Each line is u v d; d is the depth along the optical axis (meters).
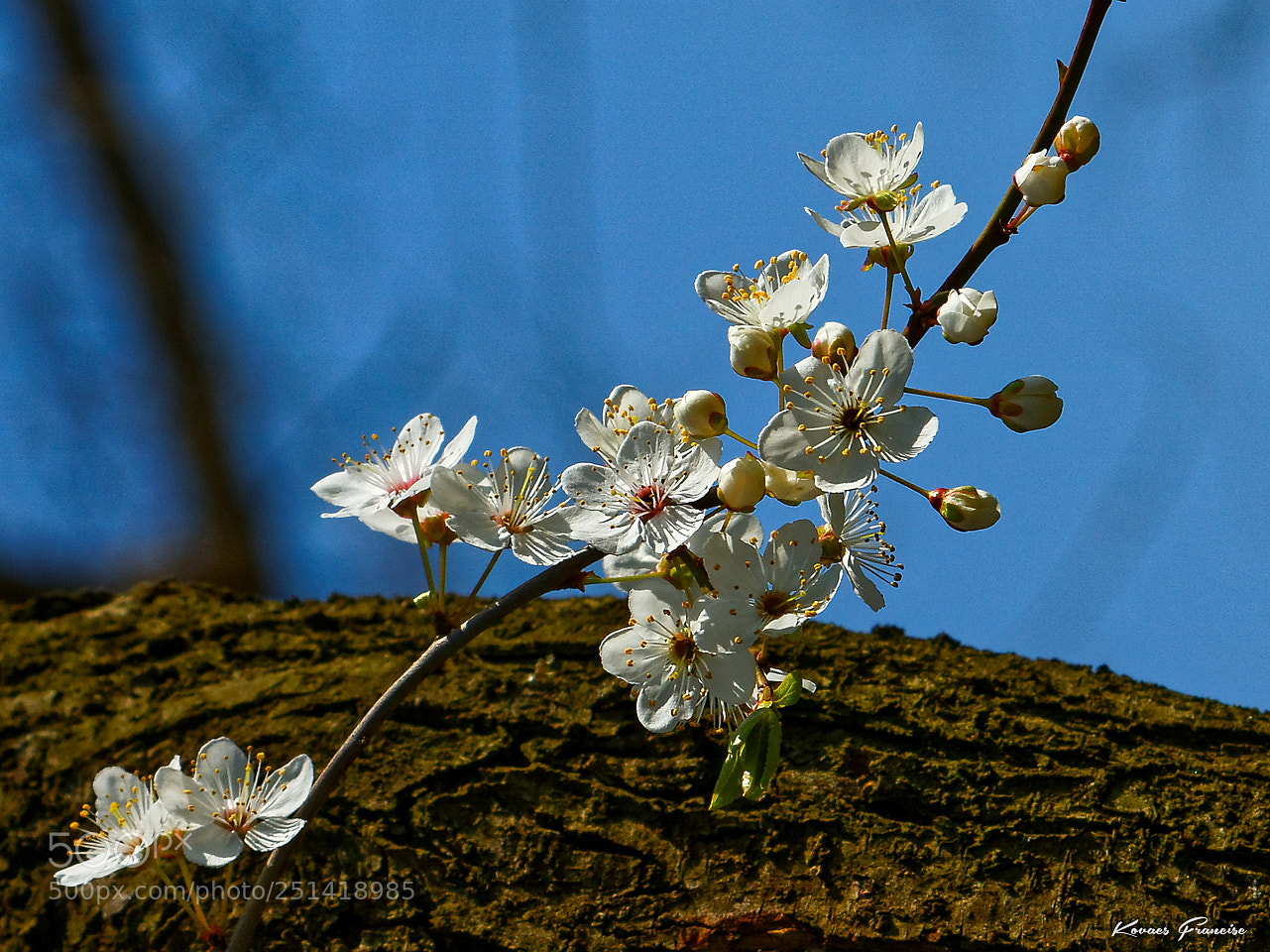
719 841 0.58
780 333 0.56
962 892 0.57
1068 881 0.57
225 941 0.56
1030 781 0.58
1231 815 0.58
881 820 0.58
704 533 0.55
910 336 0.56
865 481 0.55
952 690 0.60
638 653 0.56
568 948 0.58
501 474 0.57
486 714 0.60
